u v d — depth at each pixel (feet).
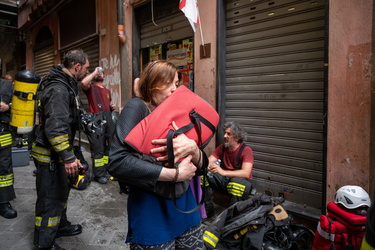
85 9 24.54
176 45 16.28
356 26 8.23
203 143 4.77
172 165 4.26
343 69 8.56
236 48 12.78
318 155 10.16
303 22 10.44
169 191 4.53
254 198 9.15
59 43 29.84
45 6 29.91
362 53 8.13
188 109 4.57
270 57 11.52
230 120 13.20
